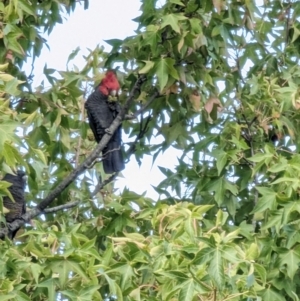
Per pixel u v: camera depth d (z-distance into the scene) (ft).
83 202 92.63
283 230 79.82
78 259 64.54
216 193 91.76
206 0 87.51
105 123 98.84
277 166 78.43
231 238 64.64
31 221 88.79
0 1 83.71
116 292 65.00
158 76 85.66
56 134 96.22
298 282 81.51
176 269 62.80
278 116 92.07
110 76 98.73
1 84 68.13
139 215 78.43
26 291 66.95
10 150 63.05
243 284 62.39
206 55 90.33
